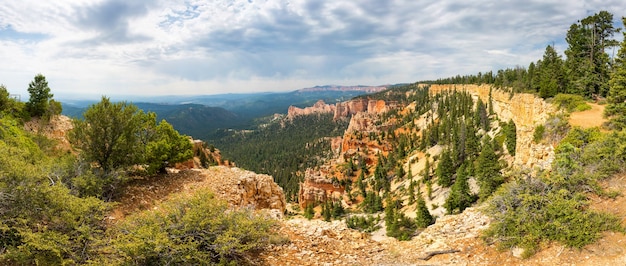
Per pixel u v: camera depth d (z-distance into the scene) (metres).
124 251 11.95
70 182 19.22
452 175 72.31
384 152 141.50
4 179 13.60
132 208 21.20
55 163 20.16
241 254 14.02
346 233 18.09
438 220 20.86
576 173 16.42
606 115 33.41
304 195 111.56
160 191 25.27
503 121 86.25
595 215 13.61
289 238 16.34
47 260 11.95
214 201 15.23
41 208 13.68
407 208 72.06
